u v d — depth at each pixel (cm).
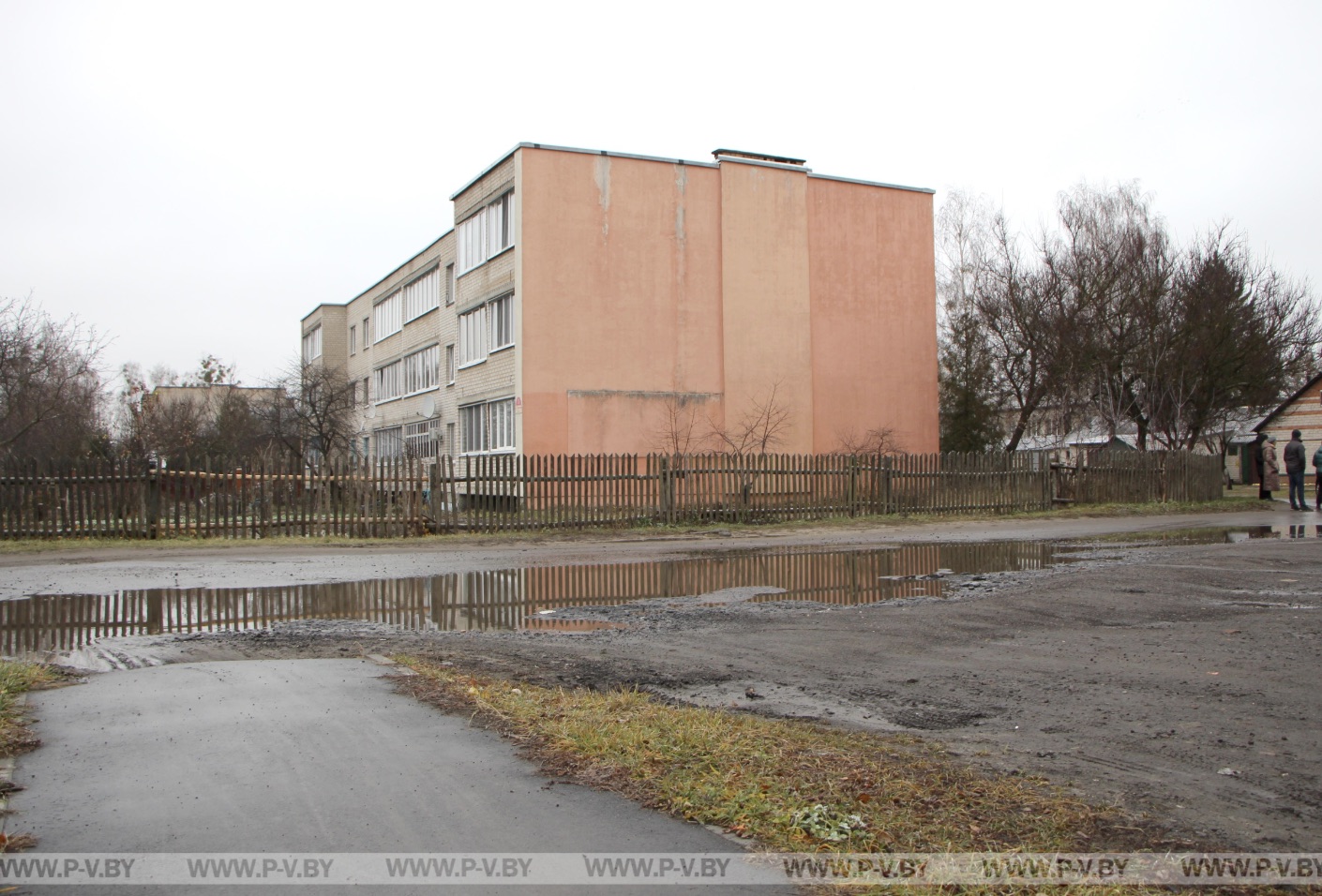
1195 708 597
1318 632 823
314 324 5466
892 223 3206
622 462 2131
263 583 1254
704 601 1097
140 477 1812
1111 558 1437
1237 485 4384
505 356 2841
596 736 525
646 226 2856
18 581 1266
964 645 812
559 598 1130
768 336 2988
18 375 2488
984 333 3519
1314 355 3544
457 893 351
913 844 391
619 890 353
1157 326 3050
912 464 2416
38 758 500
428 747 517
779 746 512
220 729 552
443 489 1989
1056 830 406
